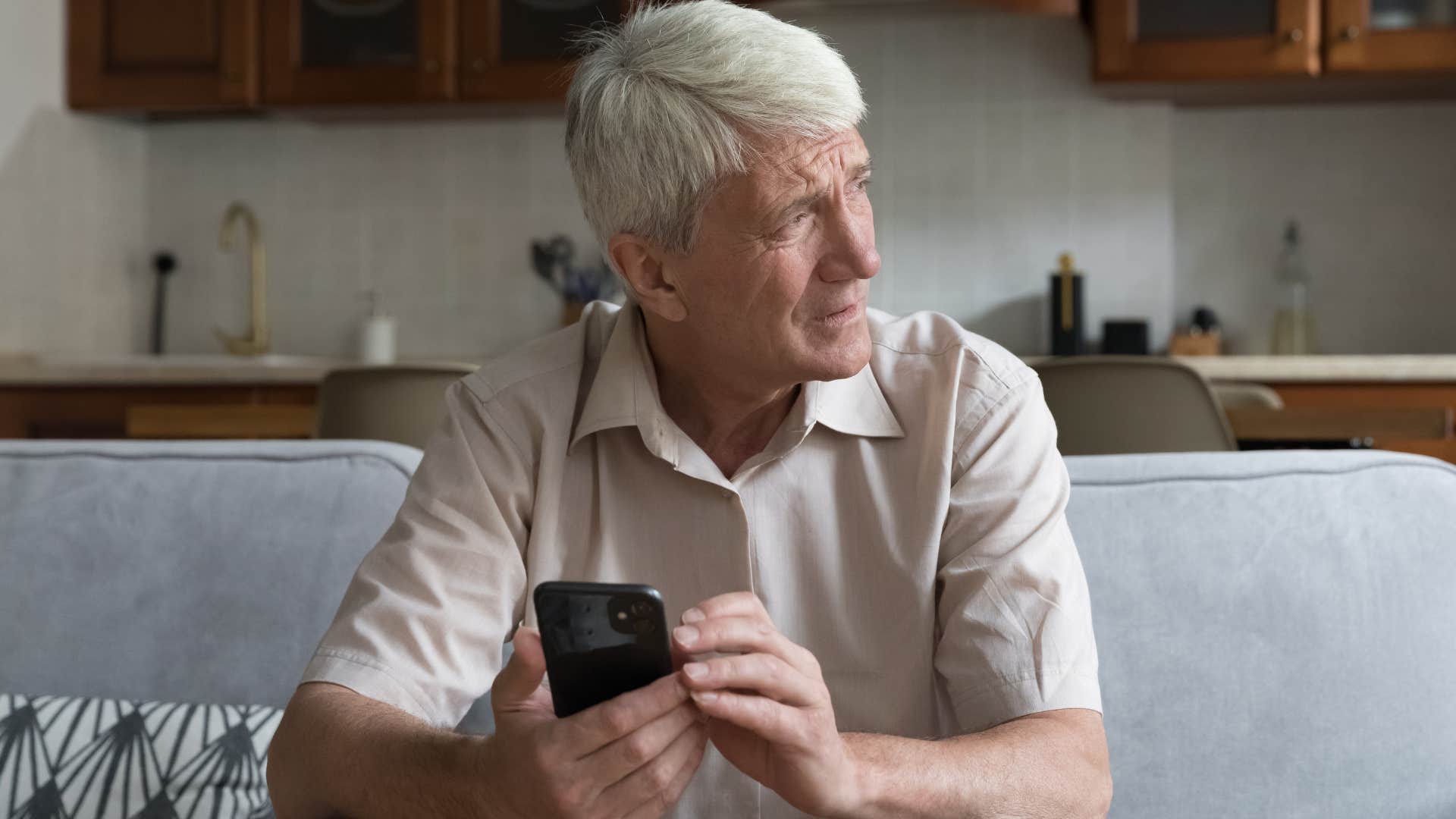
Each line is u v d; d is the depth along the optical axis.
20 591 1.15
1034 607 0.92
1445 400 3.09
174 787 1.04
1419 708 1.03
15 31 3.77
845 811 0.76
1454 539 1.06
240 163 4.16
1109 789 0.88
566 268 3.96
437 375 2.23
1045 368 2.09
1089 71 3.70
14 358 3.74
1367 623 1.04
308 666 0.94
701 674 0.70
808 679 0.73
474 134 4.04
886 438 1.01
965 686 0.93
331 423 2.25
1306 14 3.32
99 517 1.18
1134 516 1.07
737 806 0.97
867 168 0.92
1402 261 3.68
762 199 0.88
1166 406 2.03
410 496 1.01
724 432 1.02
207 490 1.18
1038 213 3.72
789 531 1.00
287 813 0.91
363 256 4.10
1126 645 1.03
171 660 1.13
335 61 3.77
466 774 0.77
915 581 0.97
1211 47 3.38
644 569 1.01
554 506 1.01
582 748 0.71
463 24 3.70
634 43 0.94
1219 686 1.02
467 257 4.04
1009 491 0.97
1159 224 3.68
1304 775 1.01
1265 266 3.73
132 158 4.18
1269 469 1.09
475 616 0.96
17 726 1.06
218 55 3.83
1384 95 3.61
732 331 0.93
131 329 4.19
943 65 3.75
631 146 0.92
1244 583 1.04
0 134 3.71
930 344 1.04
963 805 0.80
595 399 1.01
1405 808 1.01
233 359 3.89
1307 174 3.72
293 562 1.14
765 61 0.88
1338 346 3.71
